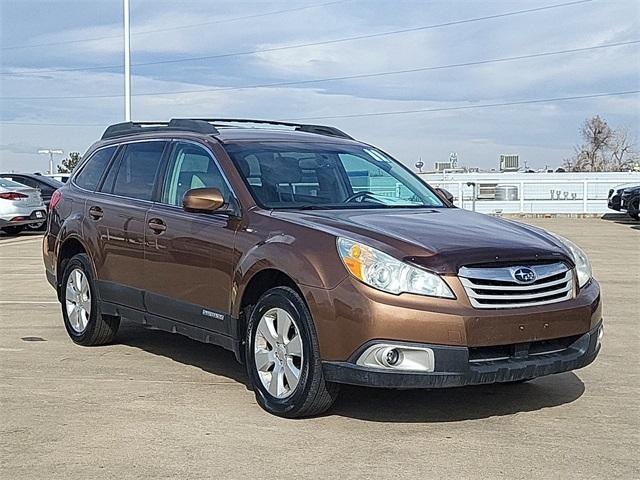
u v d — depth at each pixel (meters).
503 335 5.14
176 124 7.30
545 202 35.34
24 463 4.74
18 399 6.07
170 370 6.98
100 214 7.54
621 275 13.38
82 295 7.90
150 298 6.85
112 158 7.86
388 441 5.12
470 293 5.12
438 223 5.81
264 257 5.66
